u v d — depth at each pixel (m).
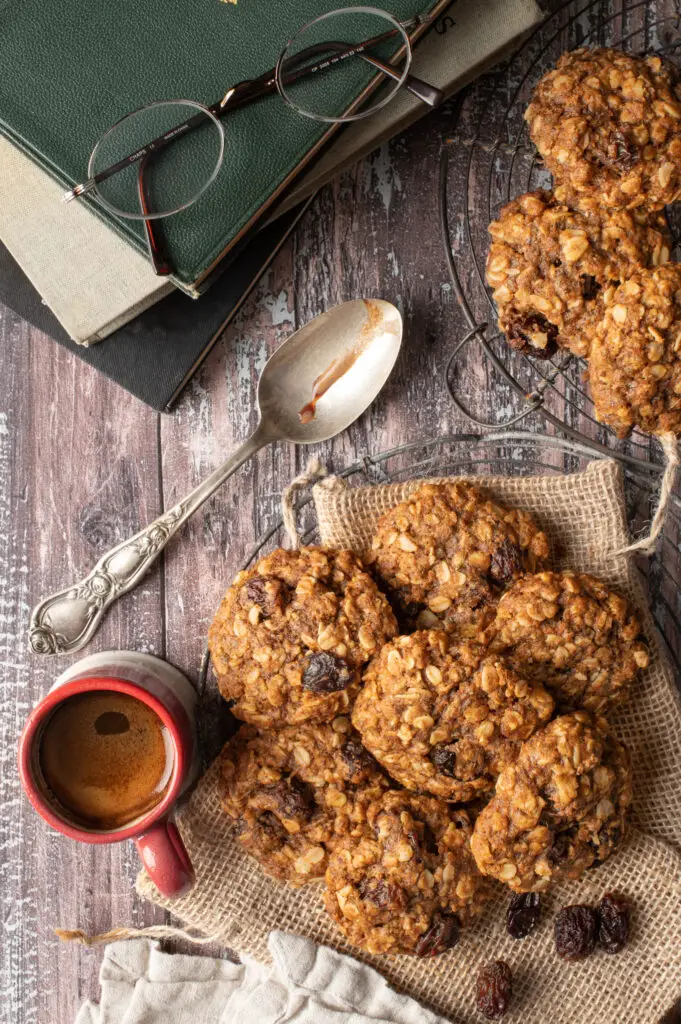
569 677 0.54
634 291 0.52
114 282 0.55
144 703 0.54
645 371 0.52
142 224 0.53
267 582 0.54
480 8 0.55
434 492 0.54
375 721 0.53
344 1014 0.55
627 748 0.56
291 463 0.59
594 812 0.53
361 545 0.57
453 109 0.58
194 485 0.59
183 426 0.59
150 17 0.54
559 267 0.53
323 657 0.53
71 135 0.54
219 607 0.56
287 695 0.54
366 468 0.59
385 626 0.53
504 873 0.53
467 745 0.53
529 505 0.56
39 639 0.58
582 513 0.56
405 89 0.55
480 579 0.54
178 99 0.53
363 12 0.53
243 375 0.59
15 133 0.54
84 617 0.59
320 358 0.57
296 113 0.53
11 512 0.60
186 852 0.53
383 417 0.59
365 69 0.53
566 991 0.55
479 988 0.55
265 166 0.53
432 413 0.59
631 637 0.53
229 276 0.56
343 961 0.55
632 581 0.56
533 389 0.58
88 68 0.54
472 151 0.58
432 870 0.54
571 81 0.53
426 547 0.54
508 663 0.53
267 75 0.53
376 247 0.59
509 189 0.57
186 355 0.57
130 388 0.57
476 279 0.58
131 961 0.58
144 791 0.54
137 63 0.54
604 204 0.53
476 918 0.56
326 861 0.55
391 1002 0.55
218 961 0.58
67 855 0.60
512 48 0.56
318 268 0.59
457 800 0.54
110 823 0.54
